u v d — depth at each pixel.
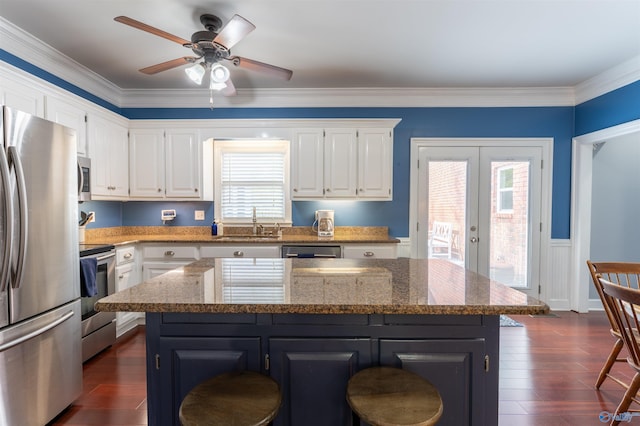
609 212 3.85
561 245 3.86
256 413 1.01
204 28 2.45
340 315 1.31
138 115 3.90
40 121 1.75
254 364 1.32
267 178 4.07
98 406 2.02
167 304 1.16
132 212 3.97
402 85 3.66
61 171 1.91
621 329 1.74
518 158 3.86
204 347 1.32
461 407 1.30
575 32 2.52
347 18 2.35
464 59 3.00
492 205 3.89
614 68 3.18
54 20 2.37
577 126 3.77
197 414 1.00
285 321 1.31
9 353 1.60
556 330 3.22
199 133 3.63
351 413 1.31
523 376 2.37
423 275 1.68
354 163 3.60
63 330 1.92
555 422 1.89
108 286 2.79
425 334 1.30
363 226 3.94
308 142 3.60
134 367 2.50
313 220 3.99
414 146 3.87
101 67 3.16
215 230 3.90
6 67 2.16
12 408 1.61
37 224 1.73
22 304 1.64
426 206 3.90
